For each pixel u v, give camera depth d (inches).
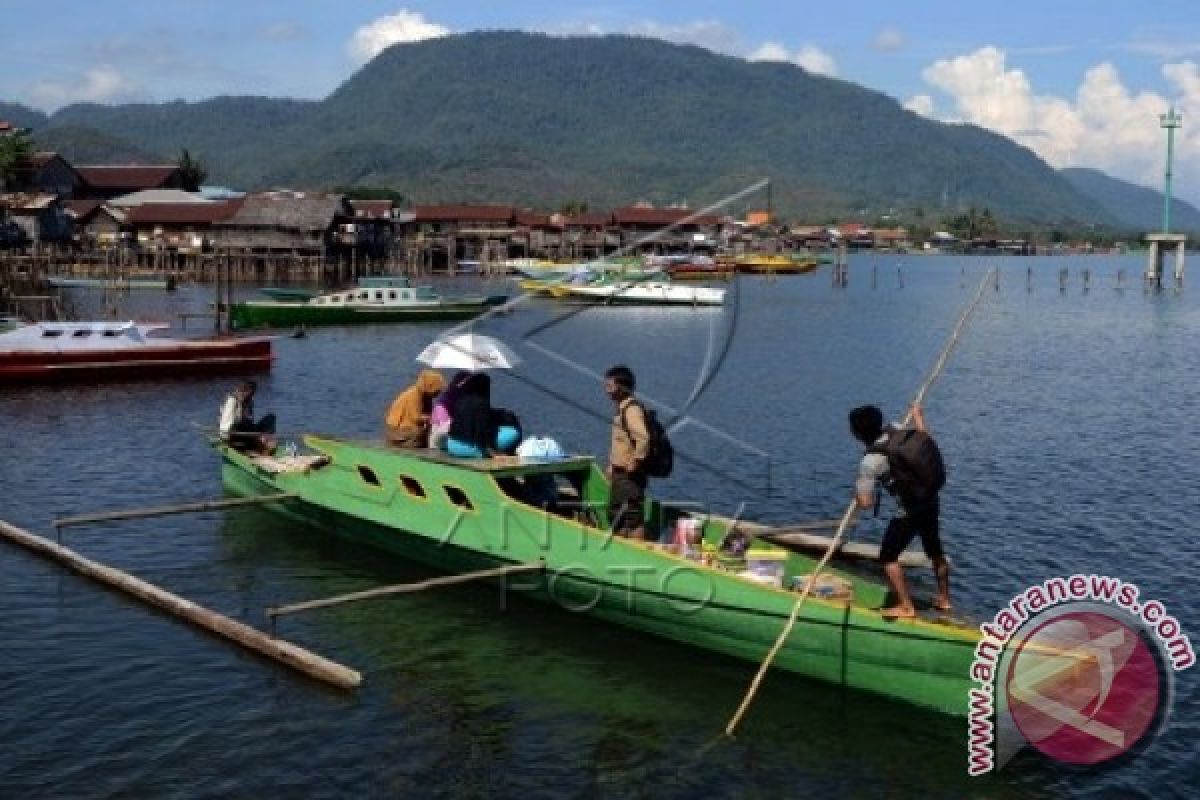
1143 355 1967.3
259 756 441.1
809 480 929.5
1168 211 4084.6
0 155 3779.5
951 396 1441.9
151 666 519.8
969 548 725.3
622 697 498.6
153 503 815.7
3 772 425.1
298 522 748.0
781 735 465.4
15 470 920.3
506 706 489.7
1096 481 923.4
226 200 4847.4
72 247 3789.4
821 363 1830.7
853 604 489.4
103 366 1451.8
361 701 490.9
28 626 564.1
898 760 446.3
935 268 7007.9
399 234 4916.3
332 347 2014.0
